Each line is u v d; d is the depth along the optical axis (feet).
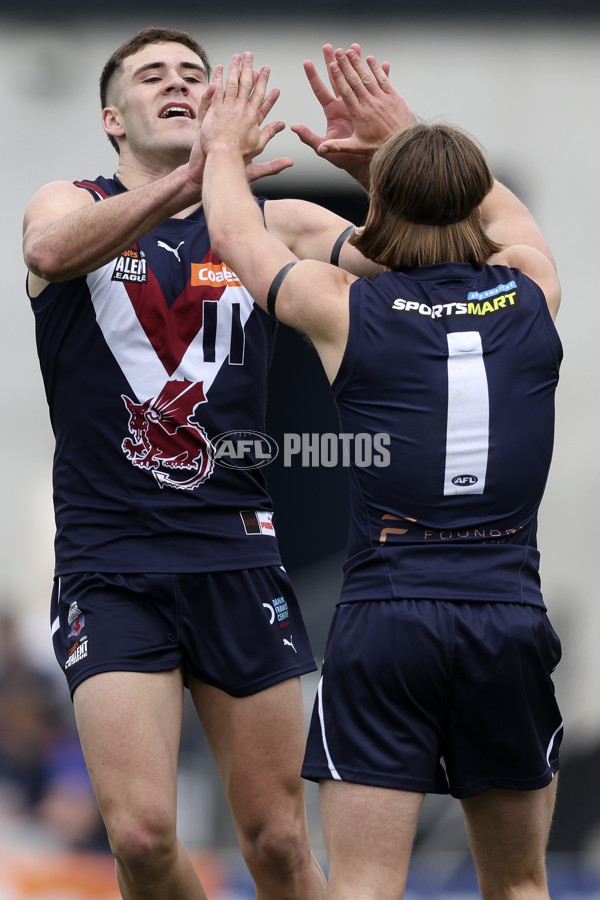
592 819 83.15
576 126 89.30
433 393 33.04
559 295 35.81
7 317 86.89
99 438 40.96
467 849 76.54
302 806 42.01
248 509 42.06
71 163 87.45
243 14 88.07
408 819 32.42
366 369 33.24
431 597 32.48
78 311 41.16
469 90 89.15
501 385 33.35
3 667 82.84
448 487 32.96
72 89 87.71
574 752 84.43
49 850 77.51
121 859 37.76
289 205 44.01
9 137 87.20
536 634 33.04
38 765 79.92
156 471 40.81
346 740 32.58
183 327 41.42
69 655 40.11
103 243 38.70
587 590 86.89
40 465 86.53
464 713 32.83
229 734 41.39
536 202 89.45
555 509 87.61
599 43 89.35
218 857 73.87
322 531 100.42
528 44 89.20
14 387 86.69
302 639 42.88
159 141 43.21
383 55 88.89
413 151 34.17
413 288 33.99
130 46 44.60
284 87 88.38
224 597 41.06
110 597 40.19
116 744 38.06
